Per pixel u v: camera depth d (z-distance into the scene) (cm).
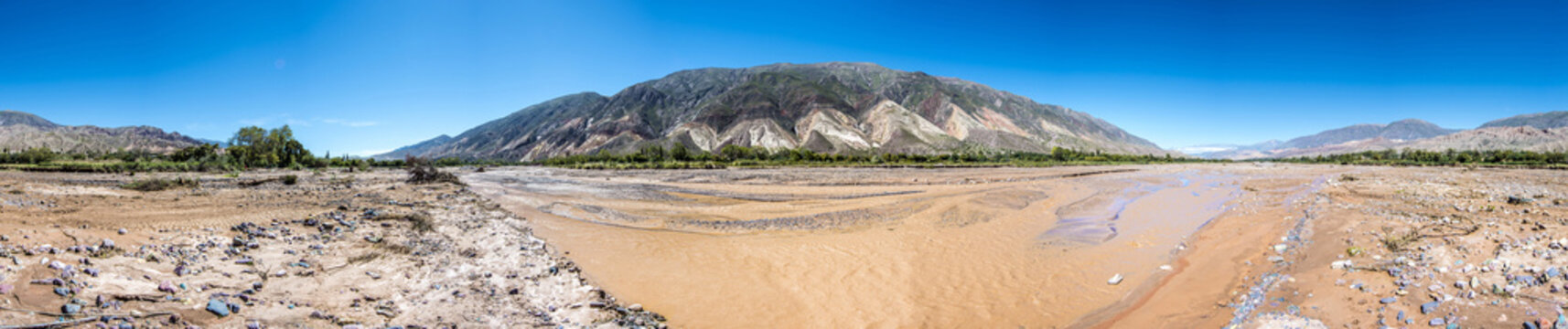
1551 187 3269
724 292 1206
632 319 995
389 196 3016
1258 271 1226
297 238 1463
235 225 1542
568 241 1802
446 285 1112
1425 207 2000
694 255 1584
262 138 8994
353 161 9519
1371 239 1350
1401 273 1000
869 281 1298
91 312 719
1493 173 6088
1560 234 1152
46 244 973
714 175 6038
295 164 8519
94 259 950
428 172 4734
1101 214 2414
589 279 1307
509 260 1408
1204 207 2623
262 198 2609
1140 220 2217
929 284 1266
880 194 3397
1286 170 7956
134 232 1234
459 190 3759
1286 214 2084
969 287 1241
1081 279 1293
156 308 774
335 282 1057
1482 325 734
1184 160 16188
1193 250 1542
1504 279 879
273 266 1123
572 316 984
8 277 772
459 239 1680
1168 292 1131
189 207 2053
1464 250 1083
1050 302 1125
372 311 902
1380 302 877
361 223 1830
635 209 2667
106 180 3900
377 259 1298
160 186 3081
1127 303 1085
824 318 1043
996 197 2970
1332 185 3691
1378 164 11394
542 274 1276
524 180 5584
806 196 3366
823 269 1411
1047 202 2866
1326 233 1541
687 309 1095
